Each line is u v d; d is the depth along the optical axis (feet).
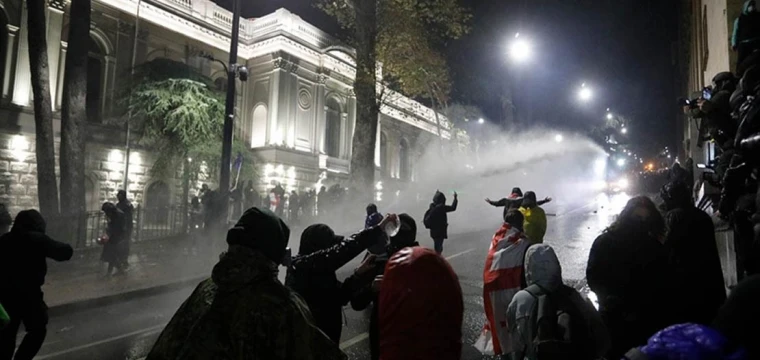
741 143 13.35
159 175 73.15
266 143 89.97
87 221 48.44
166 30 80.28
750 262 11.08
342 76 104.58
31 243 15.52
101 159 69.87
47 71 44.57
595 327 9.75
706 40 38.40
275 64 90.27
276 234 7.02
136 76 70.03
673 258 10.92
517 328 10.55
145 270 38.68
